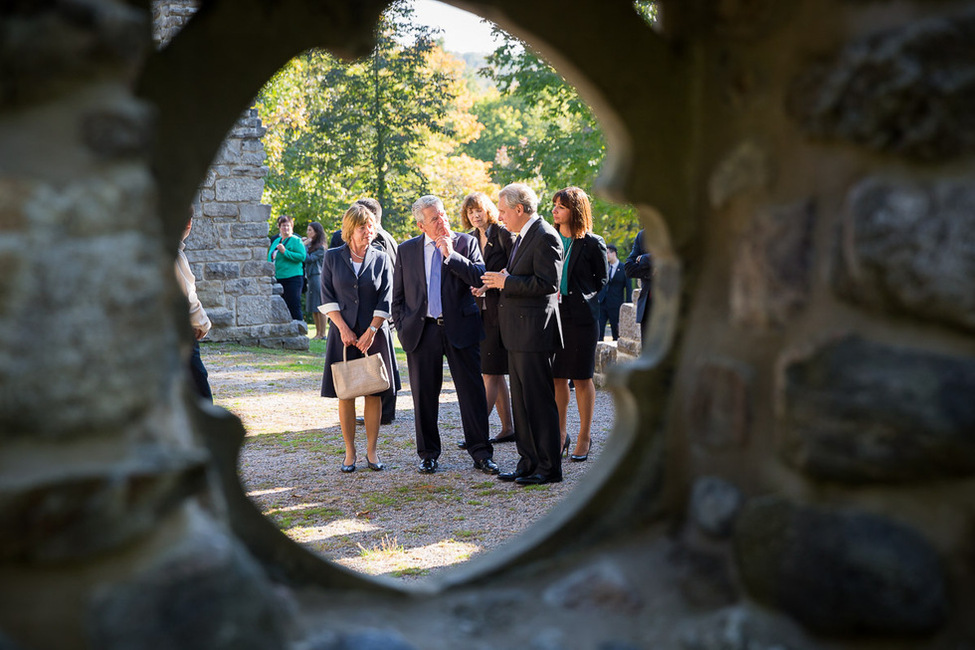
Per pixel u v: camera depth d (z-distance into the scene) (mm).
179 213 1819
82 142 1353
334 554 3654
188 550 1469
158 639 1424
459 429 6414
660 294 2404
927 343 1674
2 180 1276
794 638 1785
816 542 1766
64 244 1320
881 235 1662
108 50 1356
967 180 1622
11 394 1295
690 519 2170
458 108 26703
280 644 1572
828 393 1758
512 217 4562
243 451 5648
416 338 4973
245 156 10938
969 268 1607
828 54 1786
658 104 2209
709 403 2123
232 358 9992
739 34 2066
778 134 1948
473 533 3939
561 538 2209
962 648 1716
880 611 1704
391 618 1947
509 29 2145
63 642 1390
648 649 1853
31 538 1340
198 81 1827
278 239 12602
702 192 2232
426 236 4926
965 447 1641
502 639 1901
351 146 22766
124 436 1417
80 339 1332
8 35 1270
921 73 1622
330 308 4934
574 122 13453
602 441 5938
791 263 1886
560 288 5113
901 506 1721
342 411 5055
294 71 19344
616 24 2150
